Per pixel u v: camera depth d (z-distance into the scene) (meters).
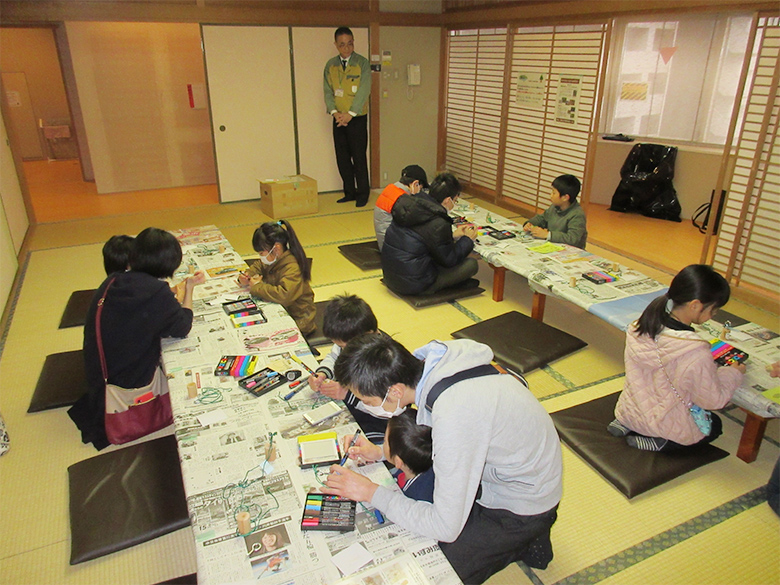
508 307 4.05
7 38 8.71
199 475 1.62
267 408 1.93
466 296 4.21
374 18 6.61
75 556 1.98
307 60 6.55
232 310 2.72
